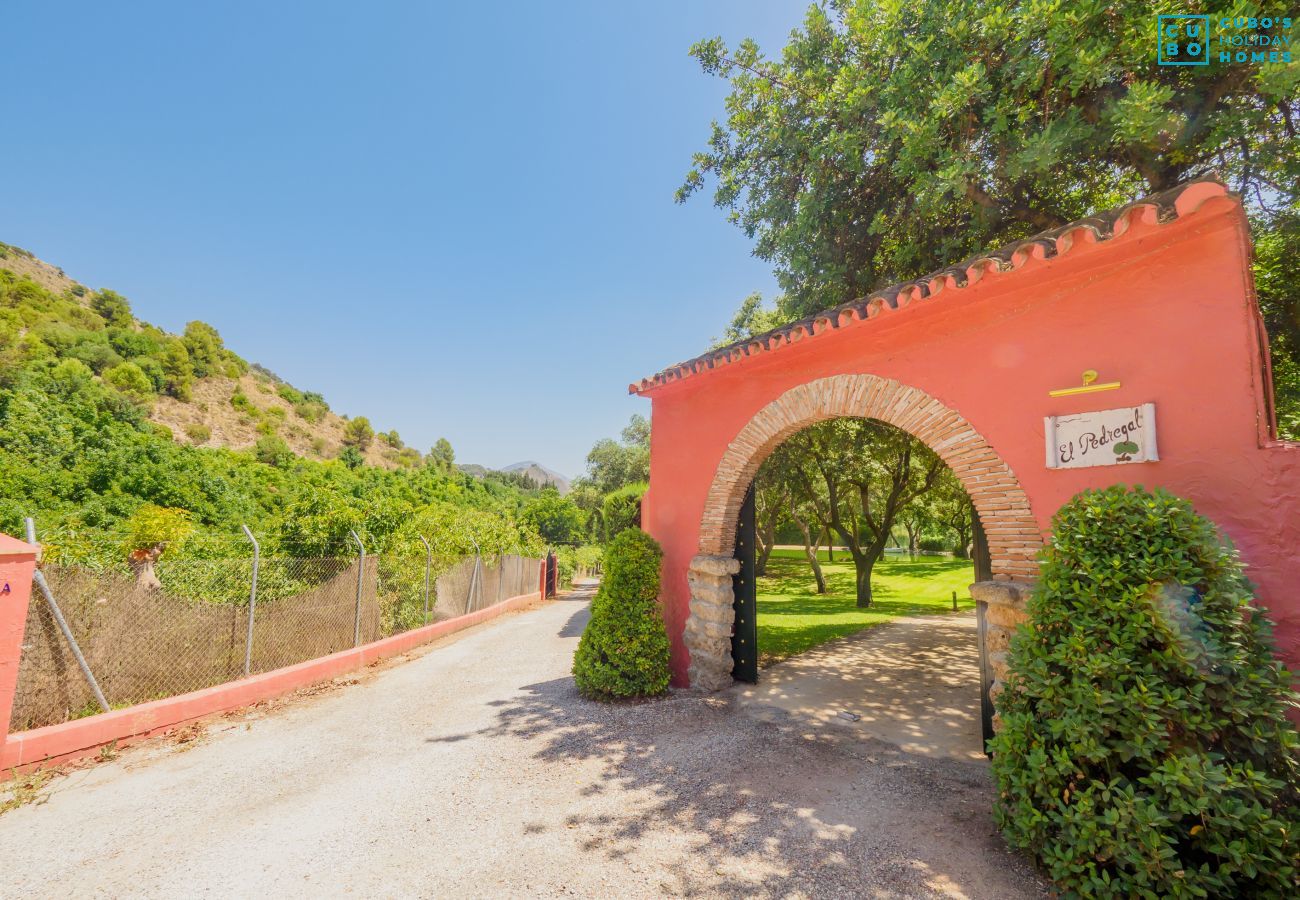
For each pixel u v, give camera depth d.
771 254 9.11
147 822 3.53
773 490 17.06
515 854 3.10
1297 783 2.38
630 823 3.42
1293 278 5.73
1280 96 4.23
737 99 8.44
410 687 6.92
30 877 2.94
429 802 3.75
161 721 5.23
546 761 4.41
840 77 6.95
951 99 5.44
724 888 2.77
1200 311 3.20
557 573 23.59
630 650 5.95
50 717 4.82
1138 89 4.58
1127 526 2.80
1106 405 3.53
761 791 3.82
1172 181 5.95
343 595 8.20
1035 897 2.61
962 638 10.30
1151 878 2.32
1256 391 2.95
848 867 2.91
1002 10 5.29
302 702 6.31
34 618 4.78
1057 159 5.63
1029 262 3.64
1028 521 3.86
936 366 4.48
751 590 6.54
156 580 6.71
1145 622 2.54
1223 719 2.36
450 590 11.84
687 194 9.58
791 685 6.61
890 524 15.34
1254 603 2.85
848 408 5.07
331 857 3.10
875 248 8.30
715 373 6.30
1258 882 2.25
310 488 10.56
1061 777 2.67
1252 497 2.92
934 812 3.48
